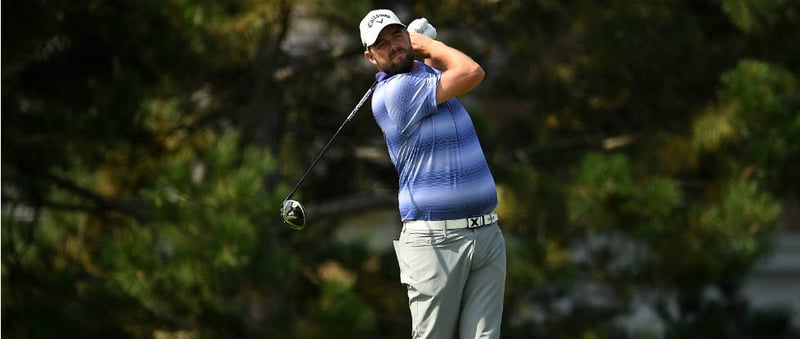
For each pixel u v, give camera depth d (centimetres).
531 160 3981
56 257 3534
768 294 5916
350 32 3809
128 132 3231
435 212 1817
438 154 1812
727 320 4319
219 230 2919
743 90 3278
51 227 3719
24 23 3042
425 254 1831
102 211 3594
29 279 3275
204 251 3002
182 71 3431
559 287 4116
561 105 4069
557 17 3784
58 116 3262
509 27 3766
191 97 3812
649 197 3275
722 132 3319
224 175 3006
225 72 3784
